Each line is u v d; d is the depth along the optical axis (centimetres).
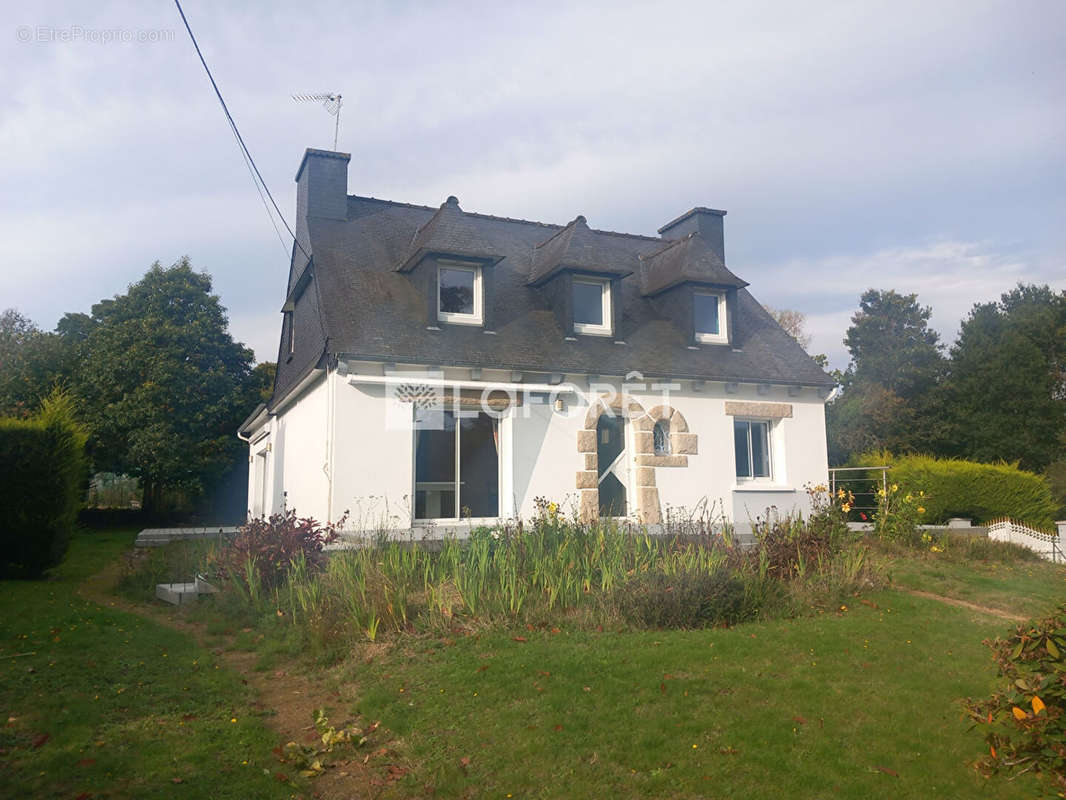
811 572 1086
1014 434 3491
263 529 1102
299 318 1822
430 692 649
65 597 993
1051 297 4741
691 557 992
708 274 1766
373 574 927
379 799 486
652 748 529
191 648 815
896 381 3966
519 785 487
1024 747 469
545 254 1792
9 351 3131
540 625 830
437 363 1382
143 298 3094
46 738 524
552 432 1506
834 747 530
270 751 548
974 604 1084
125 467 2938
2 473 1122
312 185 1756
